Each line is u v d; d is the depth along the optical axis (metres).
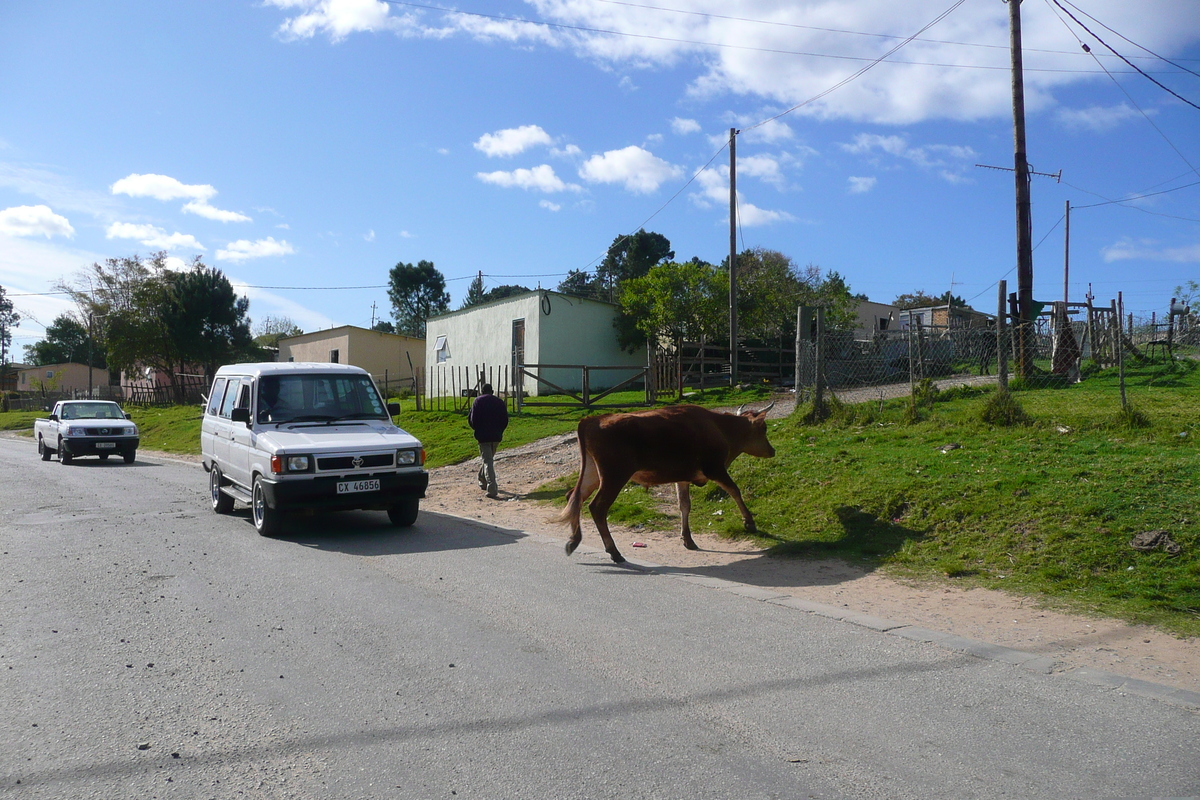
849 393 16.64
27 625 5.86
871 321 36.84
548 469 14.51
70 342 84.81
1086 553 6.87
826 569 7.59
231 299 45.66
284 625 5.85
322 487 9.30
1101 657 5.04
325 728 4.03
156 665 4.98
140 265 51.59
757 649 5.27
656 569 7.77
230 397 11.59
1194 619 5.66
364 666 4.95
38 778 3.50
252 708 4.29
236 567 7.85
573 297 27.73
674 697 4.43
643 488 11.60
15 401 59.81
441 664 4.98
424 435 20.09
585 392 20.64
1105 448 9.09
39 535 9.74
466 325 30.97
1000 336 11.34
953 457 9.71
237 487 11.10
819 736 3.91
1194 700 4.29
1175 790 3.35
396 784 3.44
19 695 4.49
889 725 4.03
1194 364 18.17
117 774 3.54
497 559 8.27
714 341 26.94
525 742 3.85
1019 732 3.94
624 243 59.62
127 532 9.95
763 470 10.75
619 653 5.19
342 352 38.06
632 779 3.47
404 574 7.54
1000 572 7.01
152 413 40.38
